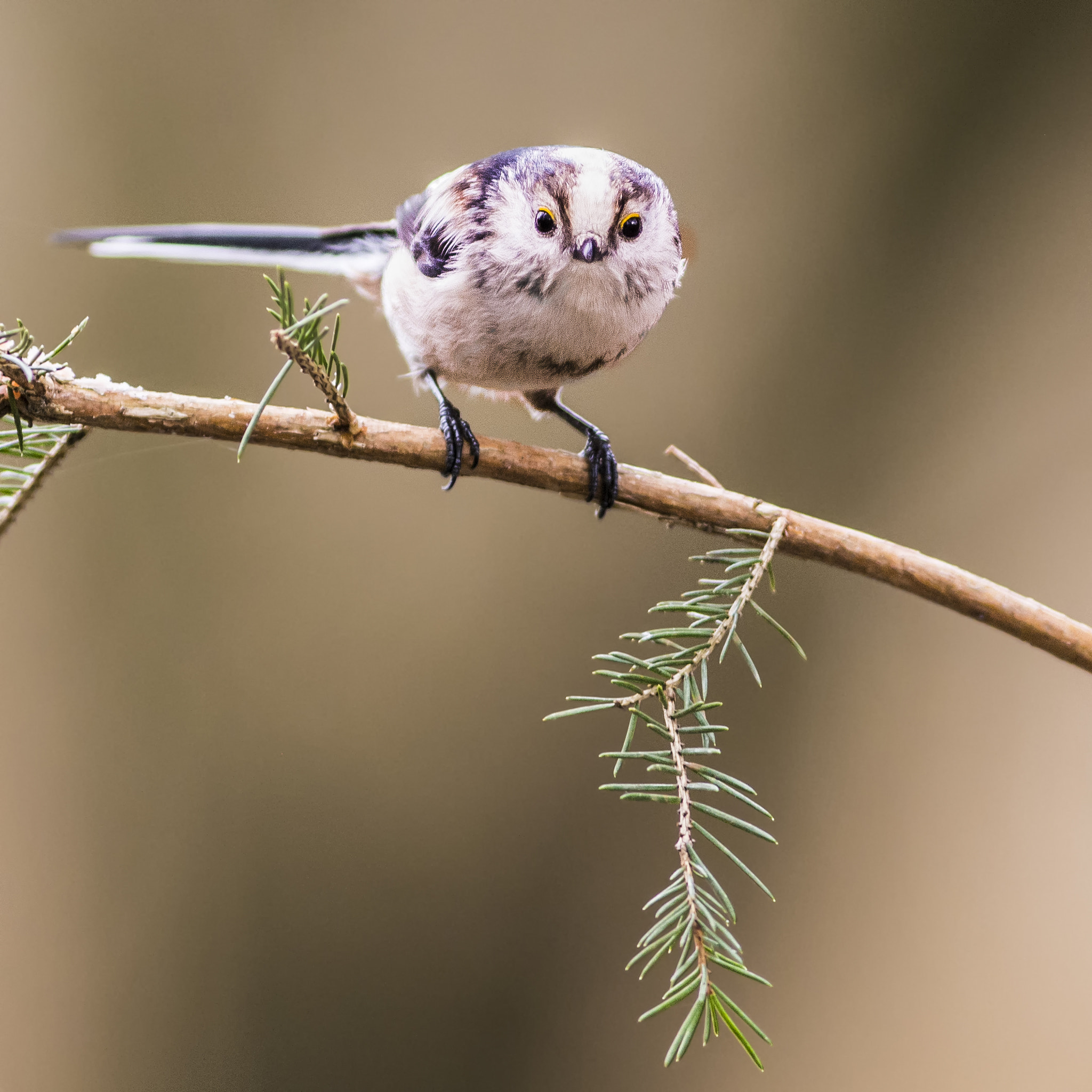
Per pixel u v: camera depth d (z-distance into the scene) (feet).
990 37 12.37
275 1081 12.35
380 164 12.40
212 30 12.37
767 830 12.35
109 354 12.36
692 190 12.40
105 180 12.38
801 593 12.37
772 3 12.38
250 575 12.37
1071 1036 12.26
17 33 12.35
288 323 11.90
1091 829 12.27
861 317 12.40
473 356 12.03
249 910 12.36
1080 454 12.35
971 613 11.92
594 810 12.36
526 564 12.37
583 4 12.39
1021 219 12.38
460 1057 12.36
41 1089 12.33
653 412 12.41
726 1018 11.76
